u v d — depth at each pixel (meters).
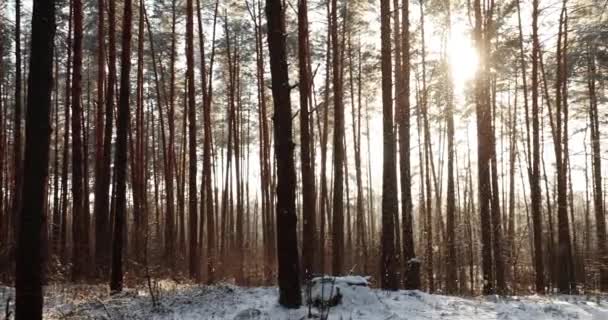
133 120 32.56
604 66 18.00
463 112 23.91
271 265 22.59
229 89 32.88
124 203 12.54
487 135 16.08
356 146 28.84
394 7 16.94
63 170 24.47
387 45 12.96
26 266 7.10
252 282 19.81
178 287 13.80
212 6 27.66
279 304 9.68
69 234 34.34
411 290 12.55
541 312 10.95
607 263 22.19
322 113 31.56
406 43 14.47
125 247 20.28
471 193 32.28
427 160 25.09
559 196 20.61
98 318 9.34
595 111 24.89
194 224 18.69
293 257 9.70
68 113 25.45
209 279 17.41
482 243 15.60
